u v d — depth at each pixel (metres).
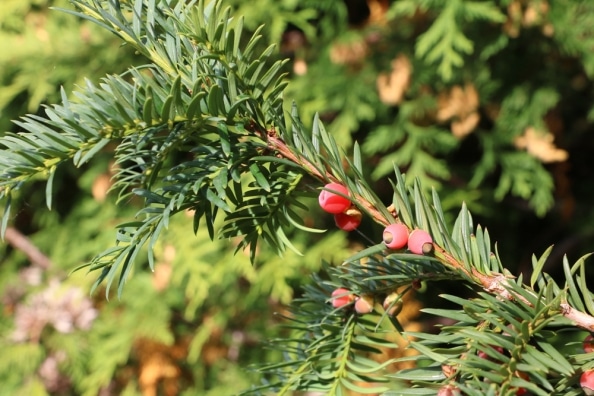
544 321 0.44
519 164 1.25
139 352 1.29
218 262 1.17
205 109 0.45
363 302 0.49
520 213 1.44
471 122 1.20
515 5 1.13
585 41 1.17
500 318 0.45
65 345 1.25
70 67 1.18
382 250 0.46
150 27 0.47
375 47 1.21
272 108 0.46
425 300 1.33
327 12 1.22
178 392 1.29
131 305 1.27
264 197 0.46
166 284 1.17
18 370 1.26
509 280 0.45
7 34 1.22
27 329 1.24
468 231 0.47
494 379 0.42
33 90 1.23
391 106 1.26
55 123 0.45
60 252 1.32
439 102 1.21
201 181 0.45
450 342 0.45
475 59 1.21
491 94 1.26
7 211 0.45
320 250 1.18
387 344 0.50
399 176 0.47
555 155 1.21
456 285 1.35
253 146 0.47
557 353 0.43
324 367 0.50
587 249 1.42
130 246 0.45
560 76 1.26
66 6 1.20
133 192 0.45
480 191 1.32
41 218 1.36
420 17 1.19
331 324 0.51
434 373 0.45
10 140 0.45
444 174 1.21
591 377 0.43
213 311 1.28
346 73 1.21
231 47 0.46
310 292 0.53
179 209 0.46
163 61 0.47
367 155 1.25
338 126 1.19
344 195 0.46
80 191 1.36
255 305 1.28
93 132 0.44
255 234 0.48
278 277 1.14
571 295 0.46
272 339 0.53
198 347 1.23
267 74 0.47
